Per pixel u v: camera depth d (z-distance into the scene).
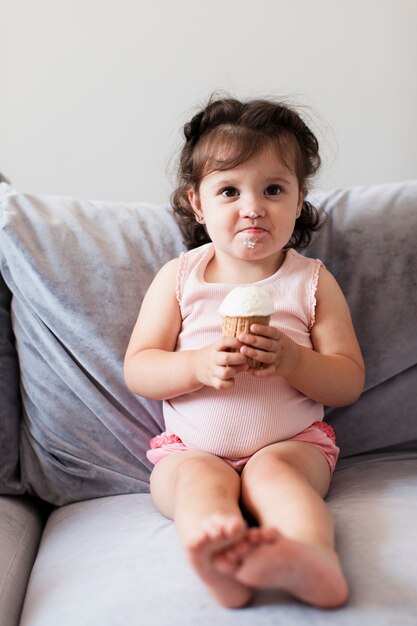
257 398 1.36
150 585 1.03
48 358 1.52
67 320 1.51
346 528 1.16
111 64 2.44
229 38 2.45
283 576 0.90
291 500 1.08
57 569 1.17
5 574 1.20
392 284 1.57
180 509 1.10
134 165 2.48
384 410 1.56
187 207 1.63
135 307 1.54
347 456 1.57
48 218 1.59
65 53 2.42
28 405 1.55
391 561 1.03
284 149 1.44
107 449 1.50
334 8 2.46
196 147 1.51
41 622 1.02
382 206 1.64
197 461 1.25
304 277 1.49
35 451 1.52
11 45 2.40
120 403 1.51
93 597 1.03
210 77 2.46
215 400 1.37
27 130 2.44
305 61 2.48
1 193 1.65
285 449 1.29
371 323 1.56
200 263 1.50
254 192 1.41
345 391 1.40
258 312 1.21
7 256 1.55
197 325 1.45
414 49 2.48
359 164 2.53
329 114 2.50
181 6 2.43
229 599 0.95
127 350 1.48
